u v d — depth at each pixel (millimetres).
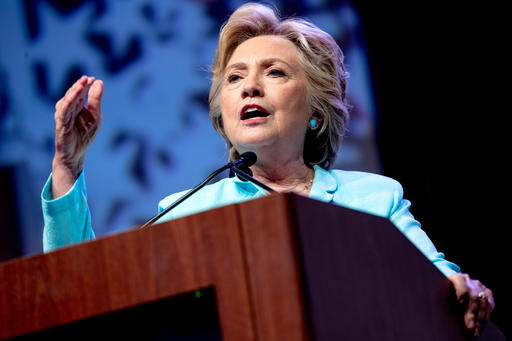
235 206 3207
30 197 11930
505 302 11047
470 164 11266
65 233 5281
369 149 11195
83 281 3393
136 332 3576
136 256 3324
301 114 6645
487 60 11328
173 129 11406
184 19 11586
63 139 5410
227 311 3148
